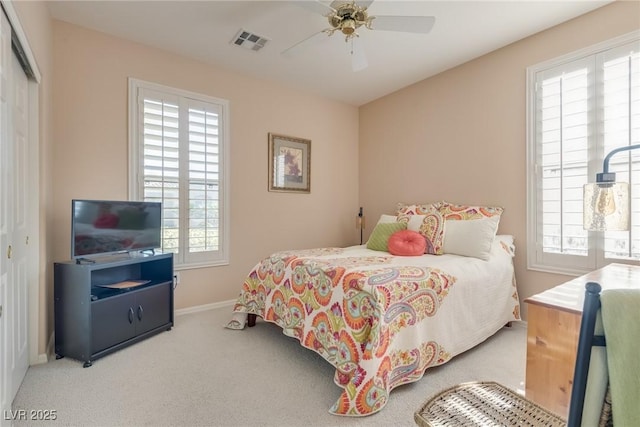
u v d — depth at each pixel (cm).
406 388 189
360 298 186
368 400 163
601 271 182
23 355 197
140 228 271
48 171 242
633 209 229
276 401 177
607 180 135
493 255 274
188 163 327
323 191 438
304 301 225
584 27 254
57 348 227
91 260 247
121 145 289
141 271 296
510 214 302
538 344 126
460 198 343
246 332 277
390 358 176
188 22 267
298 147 412
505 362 220
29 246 213
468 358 226
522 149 293
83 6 245
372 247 324
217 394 183
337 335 192
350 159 466
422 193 384
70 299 224
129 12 253
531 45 286
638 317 68
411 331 190
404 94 405
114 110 286
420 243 293
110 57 285
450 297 217
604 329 69
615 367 68
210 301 344
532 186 285
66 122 264
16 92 180
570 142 262
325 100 439
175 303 321
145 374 204
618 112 237
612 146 239
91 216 238
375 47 304
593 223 138
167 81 315
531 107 285
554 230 272
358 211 470
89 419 161
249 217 371
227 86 354
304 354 235
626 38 233
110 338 231
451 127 352
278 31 280
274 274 260
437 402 113
